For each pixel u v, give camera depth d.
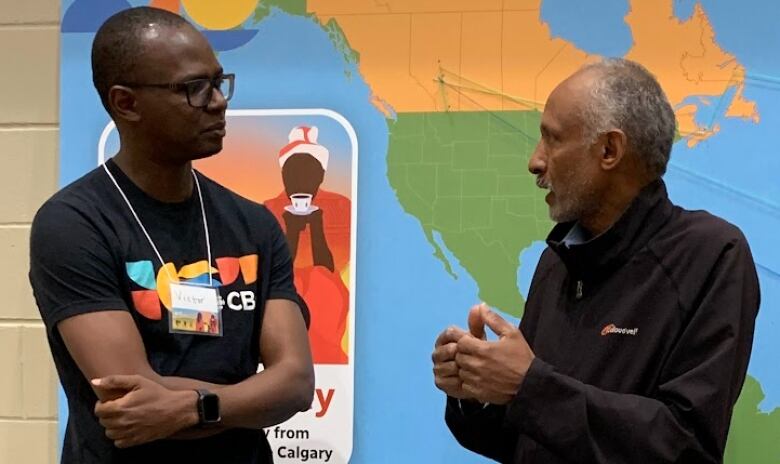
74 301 1.55
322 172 2.24
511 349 1.47
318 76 2.25
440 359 1.54
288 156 2.25
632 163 1.55
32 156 2.35
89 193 1.63
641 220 1.56
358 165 2.23
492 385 1.47
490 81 2.19
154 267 1.61
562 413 1.43
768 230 2.06
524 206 2.17
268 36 2.27
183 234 1.65
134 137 1.63
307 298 2.22
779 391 2.04
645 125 1.54
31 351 2.33
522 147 2.17
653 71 2.12
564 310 1.64
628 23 2.13
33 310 2.34
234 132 2.26
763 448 2.04
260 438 1.72
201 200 1.71
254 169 2.25
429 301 2.19
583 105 1.56
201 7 2.29
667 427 1.41
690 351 1.46
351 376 2.20
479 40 2.19
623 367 1.52
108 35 1.63
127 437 1.47
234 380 1.64
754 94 2.08
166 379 1.54
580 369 1.56
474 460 2.16
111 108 1.64
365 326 2.20
